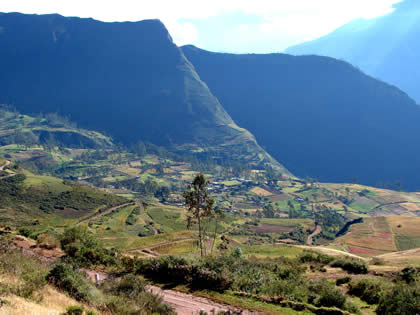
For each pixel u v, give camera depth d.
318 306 19.00
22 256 20.55
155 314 15.47
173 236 76.75
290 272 27.34
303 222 165.62
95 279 21.34
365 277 29.17
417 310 17.66
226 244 76.56
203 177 47.91
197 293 20.33
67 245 28.97
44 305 12.93
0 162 172.88
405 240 117.12
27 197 132.62
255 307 18.42
